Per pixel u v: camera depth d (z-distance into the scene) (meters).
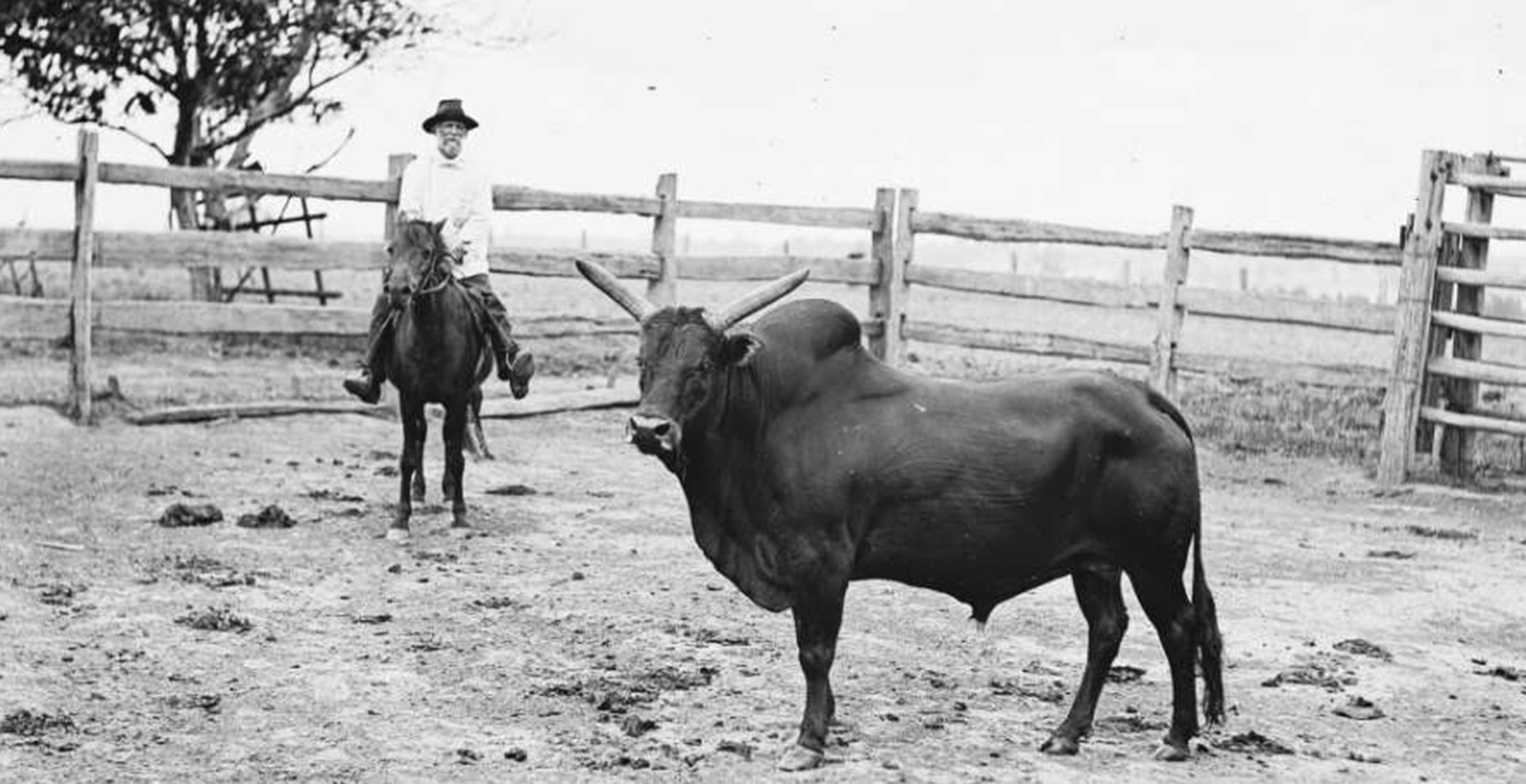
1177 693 6.89
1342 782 6.75
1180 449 6.73
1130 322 36.91
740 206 18.25
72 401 14.88
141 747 6.58
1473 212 15.42
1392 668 8.74
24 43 22.94
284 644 8.24
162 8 22.52
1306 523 13.10
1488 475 15.58
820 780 6.41
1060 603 9.90
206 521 11.08
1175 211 16.94
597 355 22.98
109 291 27.75
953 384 6.88
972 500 6.59
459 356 11.06
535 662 8.10
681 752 6.74
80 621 8.47
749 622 9.06
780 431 6.58
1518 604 10.45
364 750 6.66
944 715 7.46
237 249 15.49
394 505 12.04
